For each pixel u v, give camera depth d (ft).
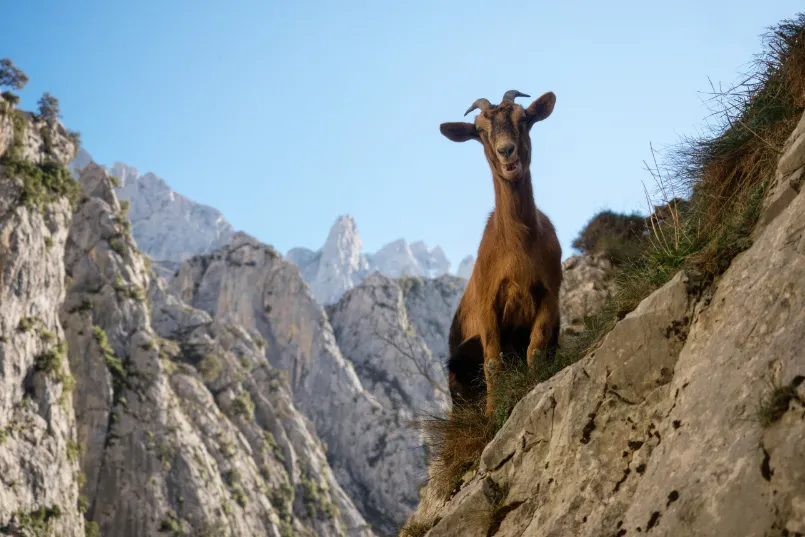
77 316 419.33
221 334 549.54
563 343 29.17
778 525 12.09
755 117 21.18
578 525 16.67
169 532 365.20
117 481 372.79
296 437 513.86
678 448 14.94
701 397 15.34
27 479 312.29
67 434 347.15
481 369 28.58
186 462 392.88
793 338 13.94
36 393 338.13
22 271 352.69
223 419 457.68
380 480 574.97
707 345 16.29
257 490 436.76
